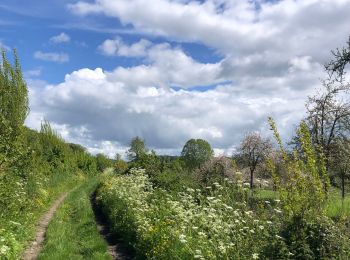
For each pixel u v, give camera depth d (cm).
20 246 1184
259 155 2953
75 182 3719
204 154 4819
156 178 2069
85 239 1370
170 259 951
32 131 3388
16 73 2027
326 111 2136
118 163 5191
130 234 1276
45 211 2044
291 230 781
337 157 2073
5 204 1363
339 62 1764
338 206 1022
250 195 1101
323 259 720
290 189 823
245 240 832
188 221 1030
